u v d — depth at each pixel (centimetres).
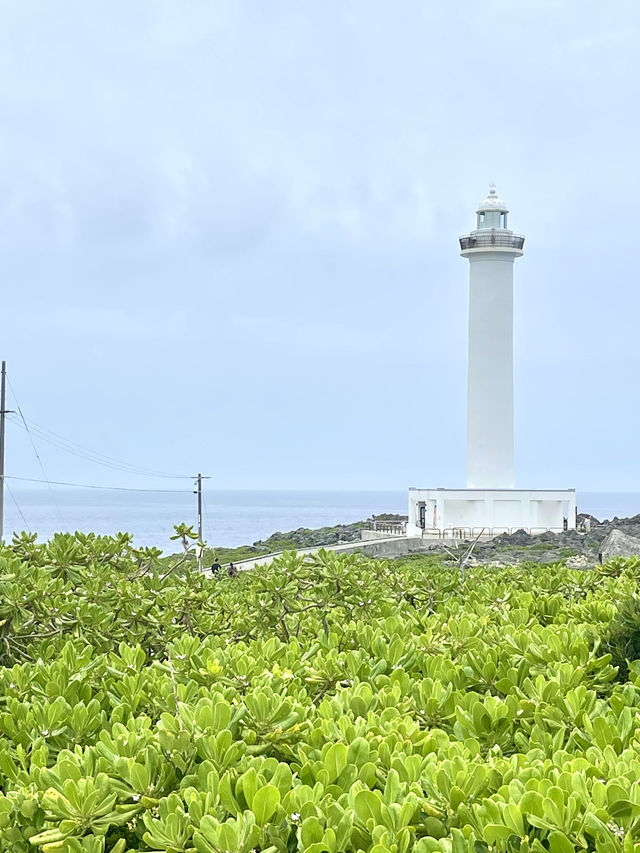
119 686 846
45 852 571
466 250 7244
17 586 1117
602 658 901
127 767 630
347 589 1315
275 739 702
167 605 1268
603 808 560
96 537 1462
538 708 768
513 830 546
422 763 629
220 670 873
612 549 4019
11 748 732
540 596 1379
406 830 549
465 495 7019
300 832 548
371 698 786
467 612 1262
